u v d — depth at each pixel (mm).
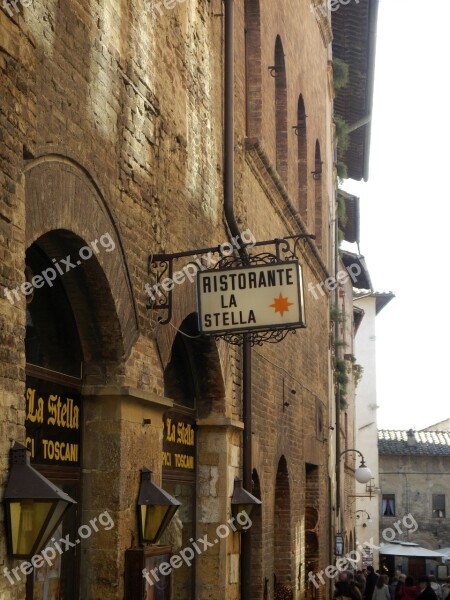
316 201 22312
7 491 6680
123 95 9242
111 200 8867
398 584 28156
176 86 10961
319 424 21734
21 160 7020
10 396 6773
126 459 9156
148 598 9359
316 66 21922
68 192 7941
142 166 9727
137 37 9695
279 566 17312
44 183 7512
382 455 54125
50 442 8562
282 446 16750
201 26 12148
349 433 37781
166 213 10445
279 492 17438
